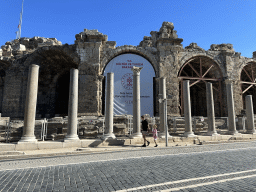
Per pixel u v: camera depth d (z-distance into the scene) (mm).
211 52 29453
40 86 30656
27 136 11758
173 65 26984
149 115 24141
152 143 14148
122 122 20984
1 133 17719
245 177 5832
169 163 7867
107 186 5168
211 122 16203
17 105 26547
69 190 4906
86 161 8492
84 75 25391
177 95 26281
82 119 20859
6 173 6621
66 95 34688
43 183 5492
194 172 6473
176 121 22359
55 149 11695
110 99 14219
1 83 30797
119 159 8781
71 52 26359
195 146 12922
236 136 16281
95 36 26188
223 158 8828
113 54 26625
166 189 4863
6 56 28344
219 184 5203
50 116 30172
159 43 27422
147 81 26594
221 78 29484
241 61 30578
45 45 28203
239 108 28688
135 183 5383
